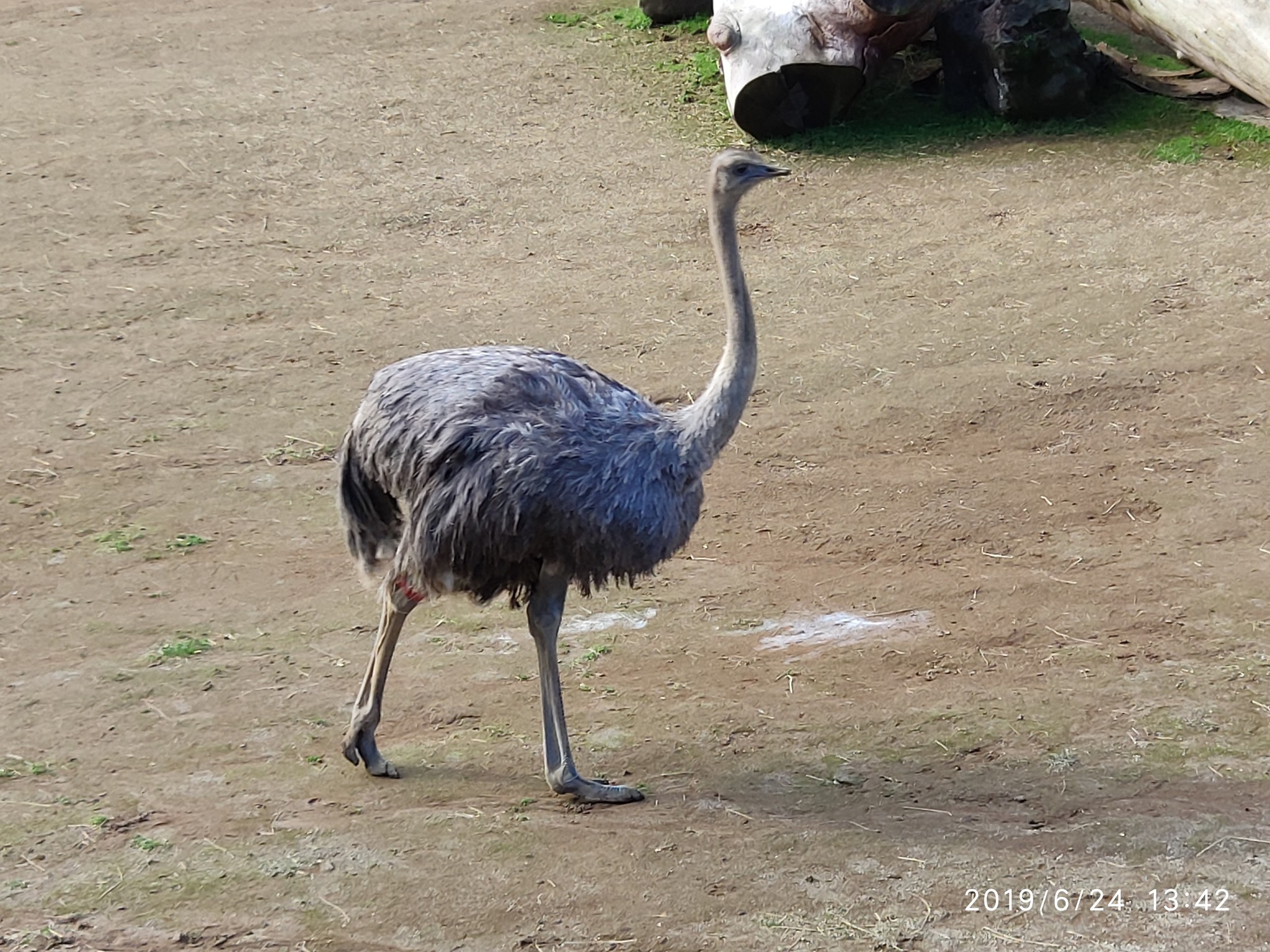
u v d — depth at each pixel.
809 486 9.91
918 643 8.04
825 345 11.83
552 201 15.14
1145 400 10.68
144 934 5.93
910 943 5.72
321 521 9.67
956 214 14.13
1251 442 10.01
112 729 7.46
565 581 6.62
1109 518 9.28
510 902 6.06
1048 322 11.91
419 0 22.11
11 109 18.00
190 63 19.62
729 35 15.89
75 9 22.17
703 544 9.29
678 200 14.99
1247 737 6.98
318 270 13.76
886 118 16.53
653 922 5.90
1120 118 15.93
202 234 14.62
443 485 6.36
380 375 6.73
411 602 6.76
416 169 16.05
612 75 18.62
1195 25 15.70
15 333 12.61
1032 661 7.79
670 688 7.70
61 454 10.62
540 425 6.30
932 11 15.86
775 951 5.70
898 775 6.85
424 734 7.39
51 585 8.96
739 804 6.67
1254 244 12.95
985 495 9.65
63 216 15.05
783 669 7.85
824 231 14.05
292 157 16.42
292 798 6.85
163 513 9.82
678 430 6.56
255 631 8.41
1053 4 15.56
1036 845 6.28
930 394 10.95
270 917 6.02
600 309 12.73
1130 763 6.83
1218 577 8.49
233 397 11.44
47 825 6.67
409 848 6.43
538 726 7.41
